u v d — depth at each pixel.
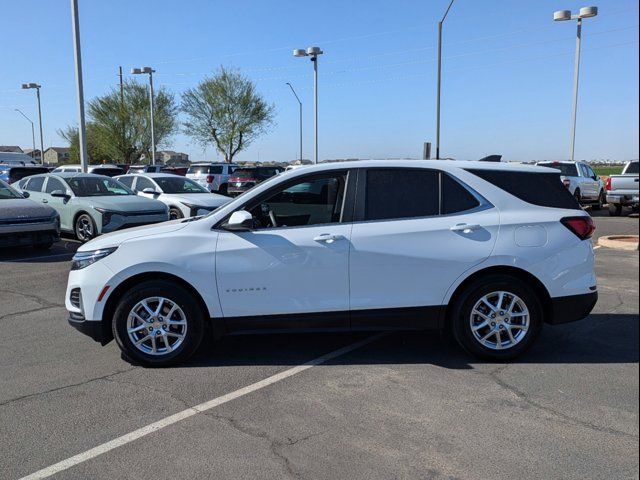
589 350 5.27
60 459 3.38
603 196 23.47
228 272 4.78
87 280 4.81
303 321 4.85
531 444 3.51
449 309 4.98
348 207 4.91
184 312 4.84
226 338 5.74
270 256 4.79
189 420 3.89
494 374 4.67
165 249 4.78
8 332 6.00
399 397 4.23
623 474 3.16
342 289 4.82
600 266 9.67
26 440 3.62
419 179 4.98
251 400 4.21
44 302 7.32
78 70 19.66
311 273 4.79
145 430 3.74
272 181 4.98
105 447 3.52
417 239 4.82
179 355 4.87
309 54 33.19
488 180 5.01
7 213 10.41
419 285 4.84
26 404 4.16
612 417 3.87
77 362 5.05
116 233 5.19
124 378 4.66
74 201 12.34
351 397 4.24
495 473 3.19
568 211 5.02
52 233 11.07
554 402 4.12
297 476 3.18
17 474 3.23
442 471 3.22
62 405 4.14
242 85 50.53
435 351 5.27
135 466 3.30
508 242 4.83
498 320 4.89
